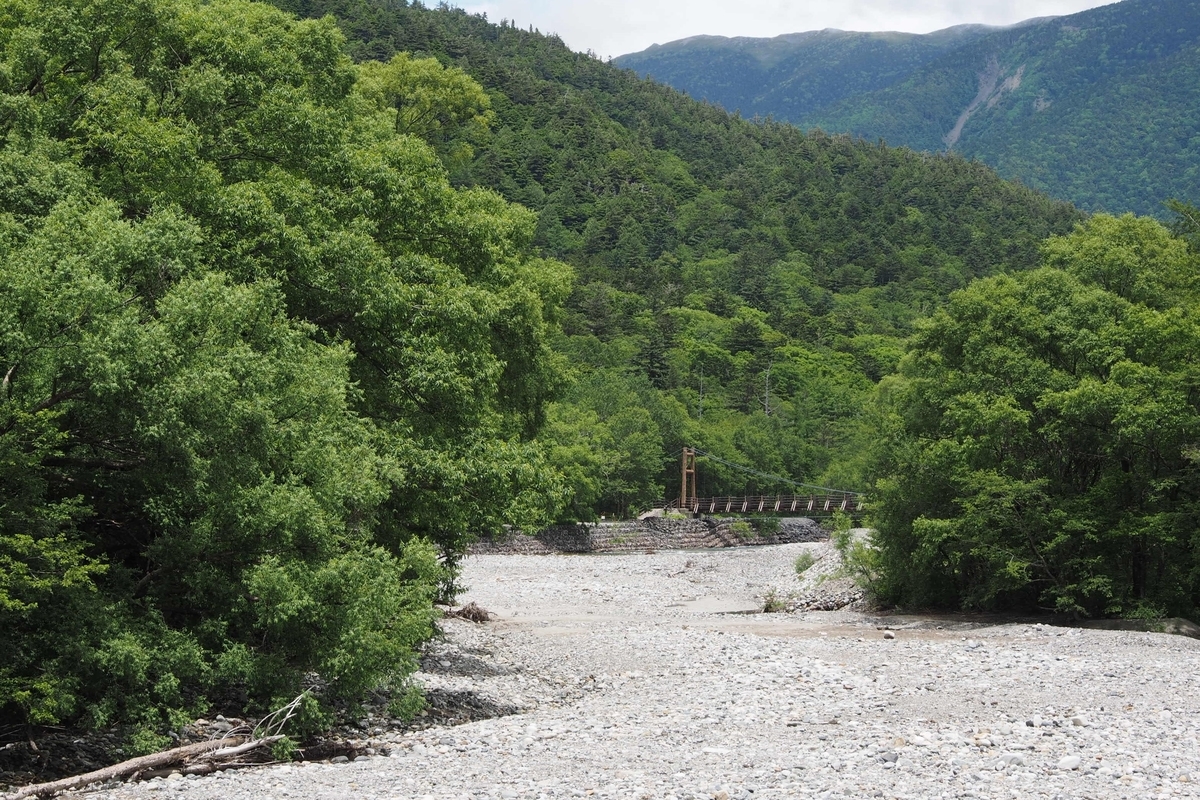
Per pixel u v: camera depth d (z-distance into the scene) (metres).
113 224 17.27
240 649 18.06
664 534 95.25
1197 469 38.56
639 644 33.97
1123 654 30.36
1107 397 37.91
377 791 14.83
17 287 15.30
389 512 25.20
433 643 31.61
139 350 15.88
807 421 135.88
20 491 16.27
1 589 15.20
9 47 22.38
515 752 17.77
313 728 18.88
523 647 33.41
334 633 18.55
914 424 46.41
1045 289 44.12
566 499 29.81
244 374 17.52
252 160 25.48
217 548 18.58
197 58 24.36
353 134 30.05
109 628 16.69
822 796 14.13
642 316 166.25
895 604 48.16
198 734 18.38
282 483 19.30
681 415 119.25
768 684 25.67
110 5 22.88
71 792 14.98
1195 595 40.12
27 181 18.75
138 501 18.48
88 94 21.97
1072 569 40.28
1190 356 39.88
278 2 187.25
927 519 42.62
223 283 19.16
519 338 35.66
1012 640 34.62
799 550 87.81
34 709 15.95
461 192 40.12
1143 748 17.53
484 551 80.94
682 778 15.43
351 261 24.20
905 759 16.64
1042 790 14.57
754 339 164.50
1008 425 40.56
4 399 15.27
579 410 104.56
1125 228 47.78
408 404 25.67
